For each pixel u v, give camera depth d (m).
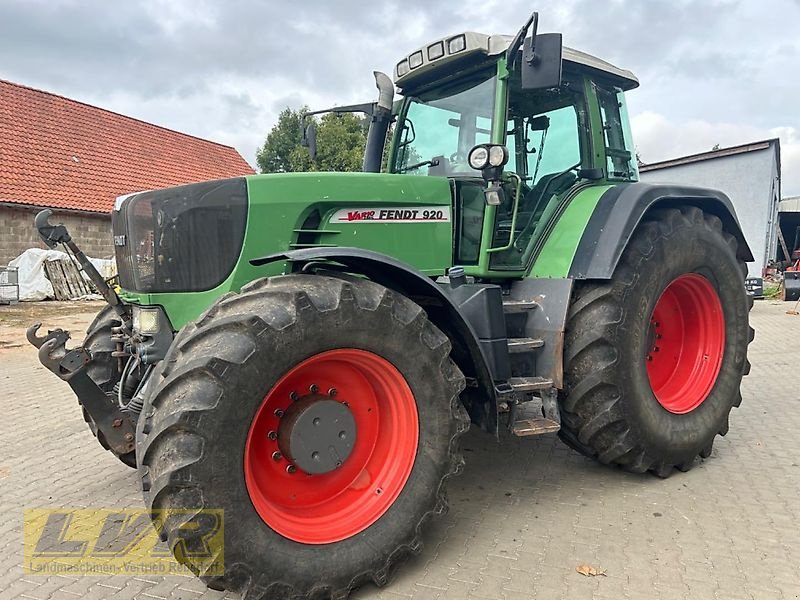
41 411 5.57
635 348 3.52
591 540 3.02
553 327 3.48
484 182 3.57
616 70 4.23
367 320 2.57
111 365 3.79
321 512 2.68
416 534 2.73
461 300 3.29
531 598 2.55
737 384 4.21
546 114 3.93
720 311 4.12
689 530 3.10
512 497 3.56
